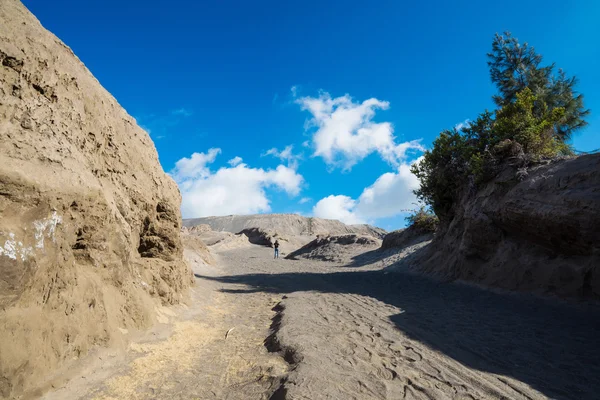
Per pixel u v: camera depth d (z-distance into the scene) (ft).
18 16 16.02
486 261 35.86
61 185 14.19
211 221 432.25
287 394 11.71
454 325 21.02
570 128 56.24
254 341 19.63
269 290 38.52
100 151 20.48
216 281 45.09
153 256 26.30
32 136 14.32
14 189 12.00
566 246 26.53
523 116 37.52
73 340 13.26
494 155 37.81
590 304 22.91
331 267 70.38
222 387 13.65
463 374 13.88
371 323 22.12
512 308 24.62
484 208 35.94
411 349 16.97
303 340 17.72
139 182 24.90
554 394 12.12
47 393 11.35
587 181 25.38
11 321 10.91
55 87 16.57
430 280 41.22
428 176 50.52
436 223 66.44
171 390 13.25
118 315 16.93
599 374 13.52
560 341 17.28
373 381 13.33
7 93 14.14
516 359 15.29
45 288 12.66
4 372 10.18
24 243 11.85
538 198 28.68
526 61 60.64
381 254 74.23
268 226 377.71
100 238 16.74
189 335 19.99
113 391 12.67
